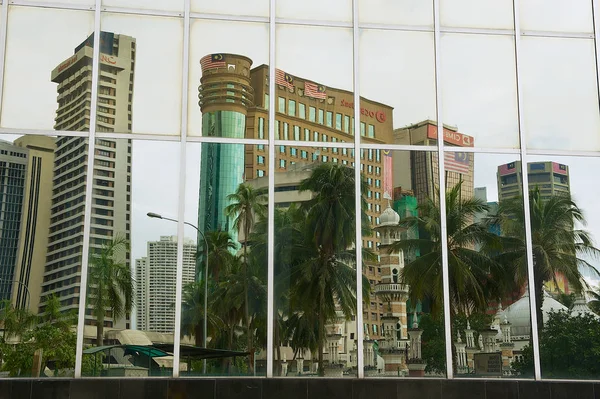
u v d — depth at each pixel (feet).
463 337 44.80
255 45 46.57
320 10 47.62
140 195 43.78
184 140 44.68
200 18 46.39
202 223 43.93
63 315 42.01
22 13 44.91
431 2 48.60
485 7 48.91
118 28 45.50
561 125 47.98
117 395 41.29
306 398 42.63
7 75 44.14
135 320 42.42
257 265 43.93
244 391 42.29
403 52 47.78
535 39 48.85
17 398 40.68
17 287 42.01
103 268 42.75
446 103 47.47
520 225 46.60
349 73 47.11
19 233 42.50
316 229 44.83
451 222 46.21
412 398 43.42
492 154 47.24
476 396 43.96
